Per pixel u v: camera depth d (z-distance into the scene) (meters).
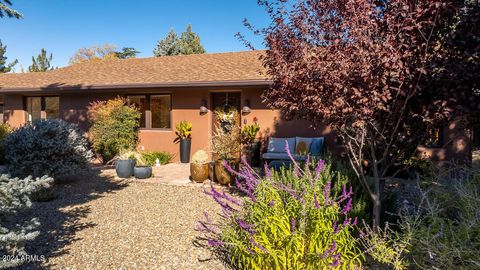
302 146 8.68
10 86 12.70
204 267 3.45
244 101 10.16
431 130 3.57
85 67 14.98
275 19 3.62
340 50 3.04
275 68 3.63
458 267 2.59
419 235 2.88
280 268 2.92
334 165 4.97
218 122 10.80
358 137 3.78
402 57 2.91
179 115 11.08
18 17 6.25
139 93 11.59
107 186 7.59
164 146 11.33
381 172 3.82
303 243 2.92
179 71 11.73
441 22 2.91
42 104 12.96
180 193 6.85
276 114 9.80
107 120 10.77
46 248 3.97
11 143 6.92
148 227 4.73
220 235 3.79
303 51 3.19
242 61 12.11
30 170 6.75
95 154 11.70
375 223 3.54
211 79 9.91
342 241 3.02
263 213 3.14
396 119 3.42
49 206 5.89
